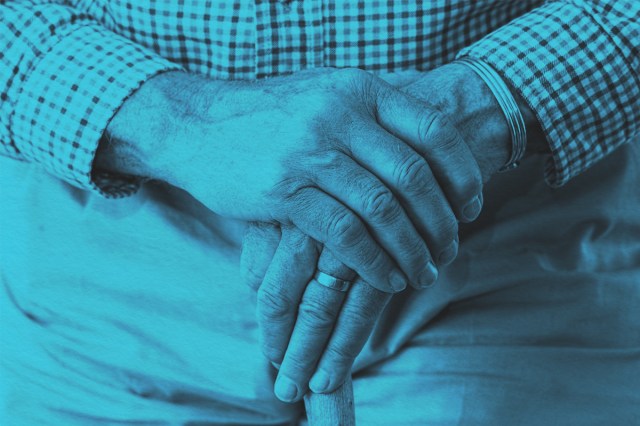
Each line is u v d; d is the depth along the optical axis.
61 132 0.94
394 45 0.95
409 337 1.03
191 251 1.03
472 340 1.02
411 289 1.01
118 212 1.05
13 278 1.08
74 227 1.06
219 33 0.96
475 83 0.89
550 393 1.00
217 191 0.86
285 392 0.86
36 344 1.07
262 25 0.95
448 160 0.81
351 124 0.80
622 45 0.89
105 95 0.93
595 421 1.00
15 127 0.98
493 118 0.88
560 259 1.01
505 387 1.00
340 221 0.78
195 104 0.90
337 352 0.84
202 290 1.03
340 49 0.96
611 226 1.01
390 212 0.78
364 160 0.79
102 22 1.04
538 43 0.90
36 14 0.98
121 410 1.04
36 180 1.08
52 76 0.95
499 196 1.00
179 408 1.05
